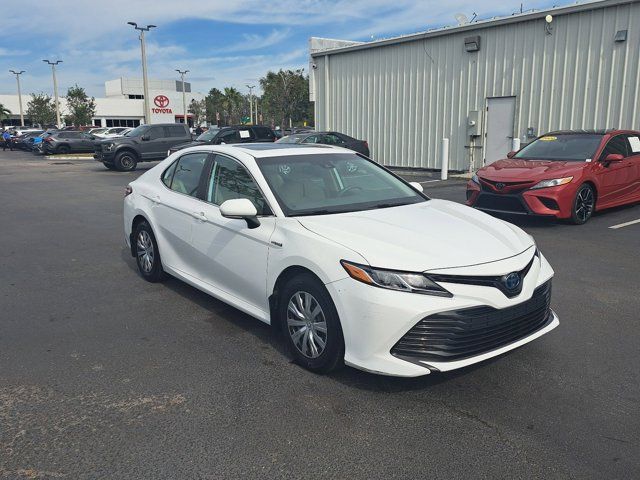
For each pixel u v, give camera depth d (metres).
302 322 3.79
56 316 4.96
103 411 3.30
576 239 7.79
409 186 4.99
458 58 16.48
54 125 61.81
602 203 9.08
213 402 3.40
